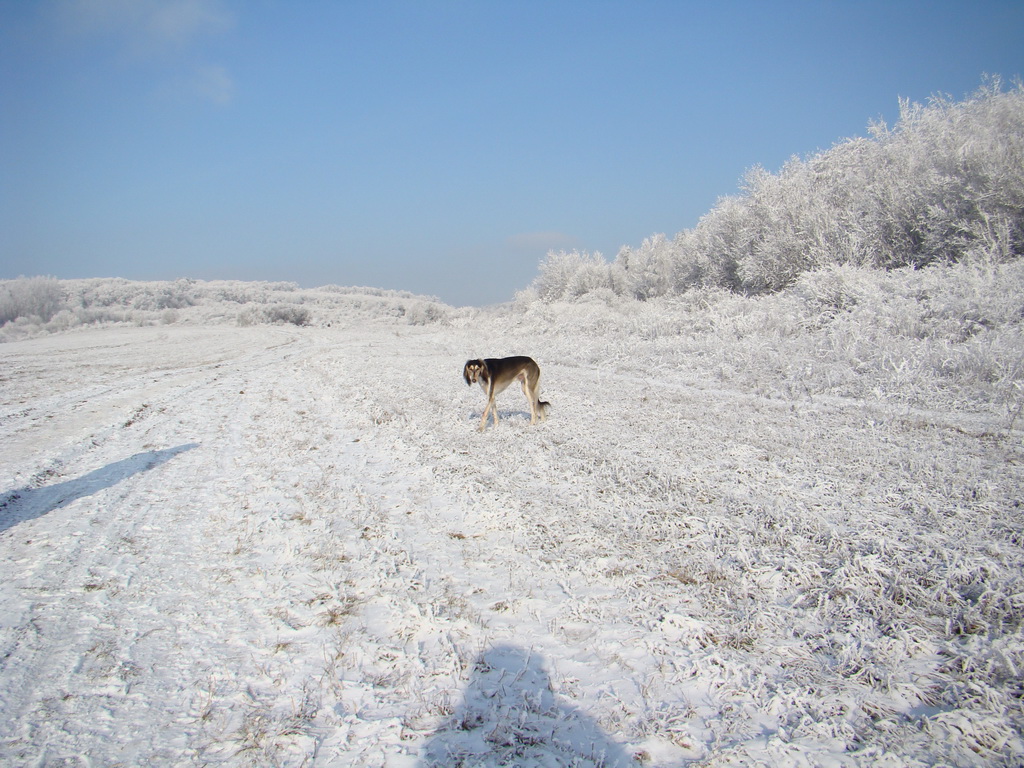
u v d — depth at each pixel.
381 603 4.80
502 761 3.09
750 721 3.34
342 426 11.19
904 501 6.16
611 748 3.18
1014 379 10.88
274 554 5.82
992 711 3.24
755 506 6.18
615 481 7.22
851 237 20.33
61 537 6.34
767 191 24.78
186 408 13.77
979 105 19.41
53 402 14.61
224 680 3.91
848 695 3.47
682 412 10.94
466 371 10.05
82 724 3.49
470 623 4.39
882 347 13.33
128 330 45.16
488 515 6.37
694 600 4.57
